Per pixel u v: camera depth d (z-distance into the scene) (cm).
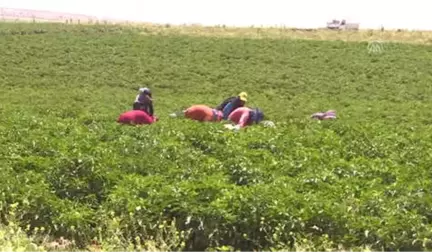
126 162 1134
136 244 852
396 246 823
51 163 1093
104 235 871
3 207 901
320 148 1472
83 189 1022
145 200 899
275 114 2864
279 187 978
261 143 1431
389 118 2622
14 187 943
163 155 1251
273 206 865
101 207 925
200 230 864
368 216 890
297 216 855
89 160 1053
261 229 850
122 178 1053
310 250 791
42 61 4297
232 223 859
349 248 828
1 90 3488
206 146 1442
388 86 3931
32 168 1113
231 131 1565
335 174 1160
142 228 863
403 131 1931
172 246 838
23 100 3012
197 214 870
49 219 899
